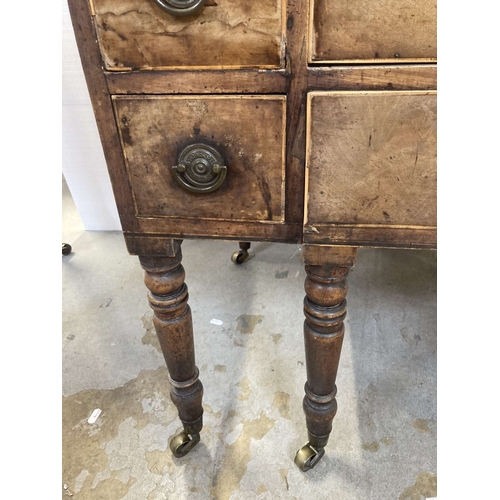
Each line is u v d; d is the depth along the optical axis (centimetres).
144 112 46
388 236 49
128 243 56
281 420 85
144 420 86
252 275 126
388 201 47
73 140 132
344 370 94
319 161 46
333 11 39
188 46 42
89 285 125
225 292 120
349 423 83
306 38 40
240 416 86
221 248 141
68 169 139
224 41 41
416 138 43
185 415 74
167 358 67
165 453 80
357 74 41
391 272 125
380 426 82
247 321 109
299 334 105
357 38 39
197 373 72
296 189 48
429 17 38
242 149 46
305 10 39
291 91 42
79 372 97
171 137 47
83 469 78
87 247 143
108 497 73
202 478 75
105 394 92
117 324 111
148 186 50
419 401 87
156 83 44
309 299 58
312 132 44
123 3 40
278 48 41
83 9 41
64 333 108
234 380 93
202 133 46
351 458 77
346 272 55
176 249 57
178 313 63
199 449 80
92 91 45
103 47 43
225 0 39
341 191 47
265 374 94
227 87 43
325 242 51
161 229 54
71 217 164
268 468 76
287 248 139
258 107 44
